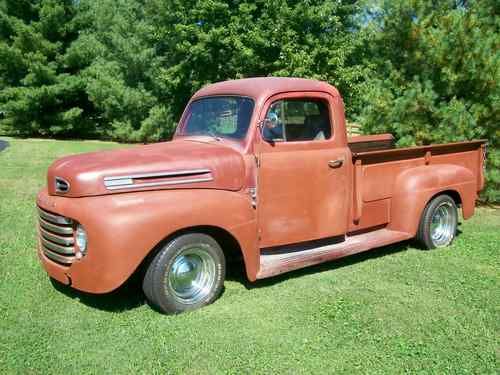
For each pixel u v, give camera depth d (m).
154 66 20.17
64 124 21.34
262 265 4.55
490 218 7.70
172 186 4.05
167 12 19.05
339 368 3.33
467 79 8.26
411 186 5.58
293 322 3.96
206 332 3.78
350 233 5.49
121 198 3.82
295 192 4.76
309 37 16.58
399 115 8.44
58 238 3.96
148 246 3.76
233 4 18.22
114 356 3.43
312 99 4.88
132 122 21.05
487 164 8.20
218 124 4.85
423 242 5.81
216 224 4.08
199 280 4.23
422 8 8.65
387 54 9.11
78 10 21.59
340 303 4.31
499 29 8.70
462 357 3.48
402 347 3.59
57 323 3.88
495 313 4.16
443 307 4.27
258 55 17.41
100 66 20.95
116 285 3.70
